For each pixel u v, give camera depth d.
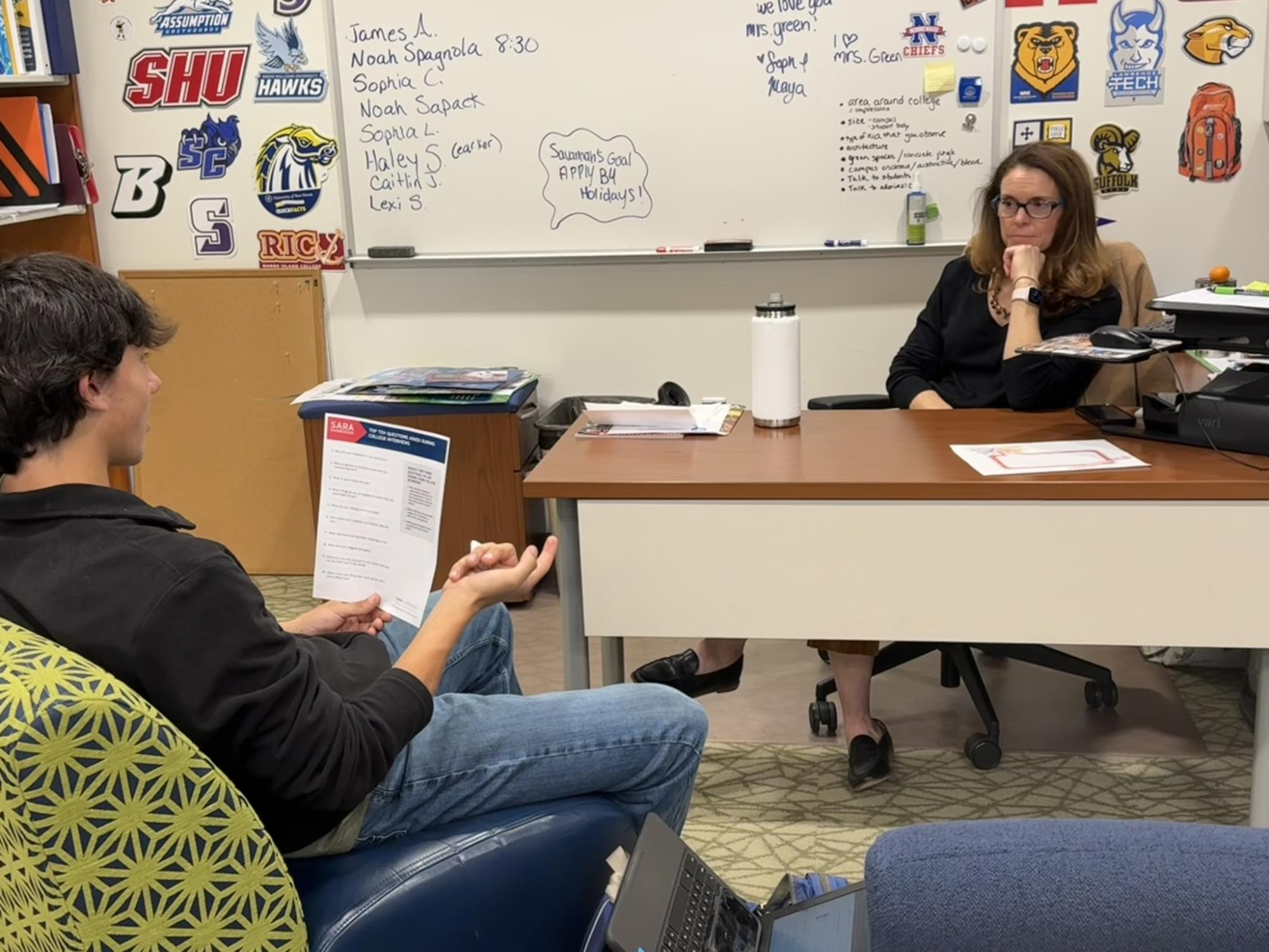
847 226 3.32
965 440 2.13
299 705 1.19
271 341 3.57
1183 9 3.13
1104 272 2.55
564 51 3.29
